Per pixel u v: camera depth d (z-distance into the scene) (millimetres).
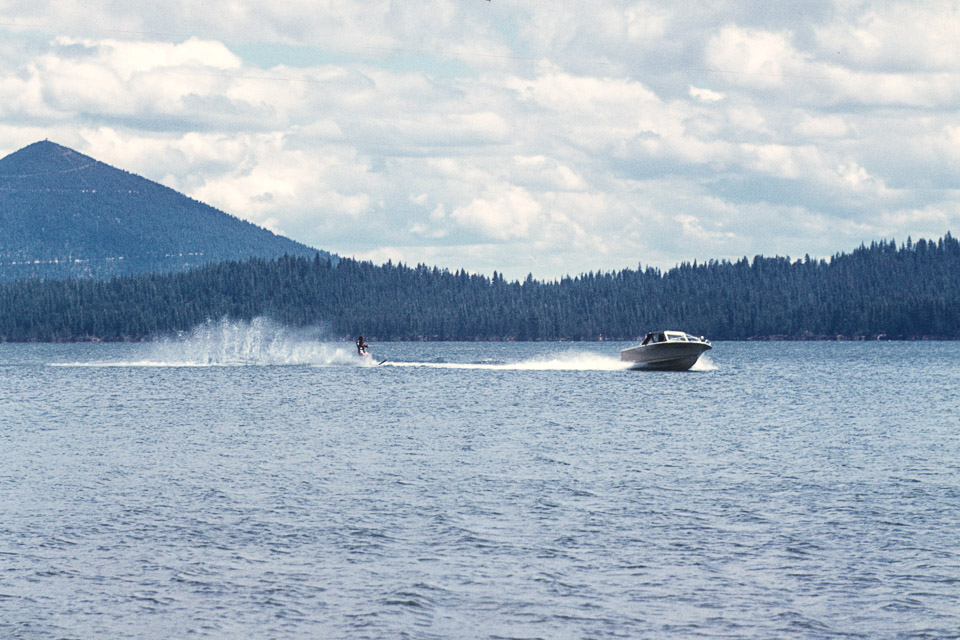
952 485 82125
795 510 72625
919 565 58812
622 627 50000
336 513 71562
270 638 48562
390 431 120125
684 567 58781
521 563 59594
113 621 50469
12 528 66750
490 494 78500
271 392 183500
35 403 161125
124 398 170875
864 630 49531
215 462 94438
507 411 145625
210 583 55844
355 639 48531
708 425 126750
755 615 51438
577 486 81875
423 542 63938
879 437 114125
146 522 68625
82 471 88875
